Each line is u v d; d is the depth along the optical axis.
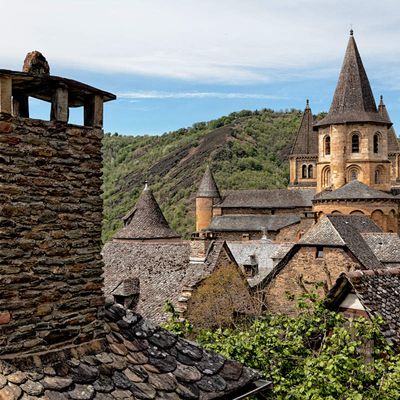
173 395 7.11
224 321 24.11
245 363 11.63
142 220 47.66
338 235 27.92
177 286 24.80
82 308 7.51
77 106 8.45
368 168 65.69
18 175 6.88
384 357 11.37
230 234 72.62
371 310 11.86
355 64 67.88
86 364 7.06
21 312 6.87
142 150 153.75
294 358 11.63
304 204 74.69
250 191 79.56
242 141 135.88
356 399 9.15
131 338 7.89
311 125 86.81
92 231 7.70
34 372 6.59
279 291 28.75
